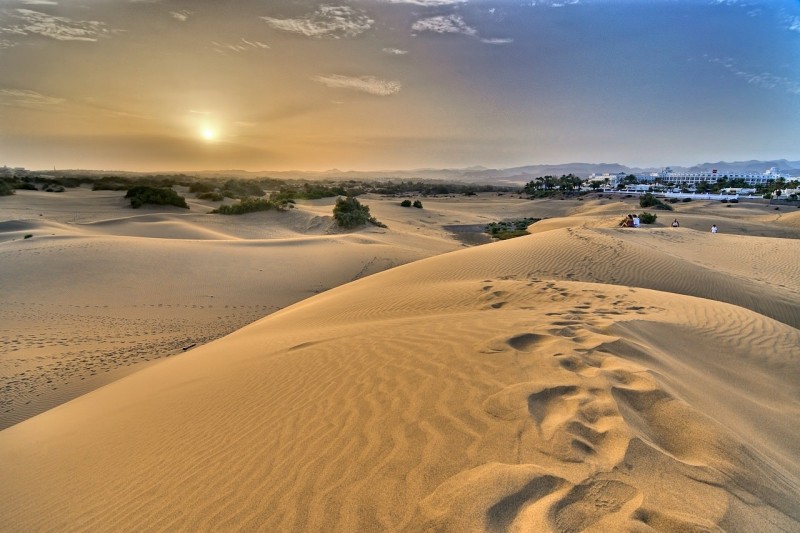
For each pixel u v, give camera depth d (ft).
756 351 19.58
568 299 27.99
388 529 7.14
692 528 6.48
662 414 10.28
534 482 7.55
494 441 9.19
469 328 19.19
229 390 18.02
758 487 7.91
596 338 15.93
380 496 8.08
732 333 21.43
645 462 8.13
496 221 217.56
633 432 9.00
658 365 14.65
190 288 68.23
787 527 7.06
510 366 13.43
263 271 80.23
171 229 133.49
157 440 14.26
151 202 185.98
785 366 18.35
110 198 202.49
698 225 150.00
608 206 235.20
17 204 171.63
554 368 12.79
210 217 166.71
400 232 156.56
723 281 44.04
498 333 17.38
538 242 56.54
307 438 11.34
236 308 61.82
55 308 55.72
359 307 36.47
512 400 10.84
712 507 7.07
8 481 13.89
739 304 39.06
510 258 49.85
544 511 6.84
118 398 22.66
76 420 19.93
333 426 11.69
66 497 11.62
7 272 65.51
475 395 11.64
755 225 150.51
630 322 19.95
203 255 84.79
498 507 7.04
